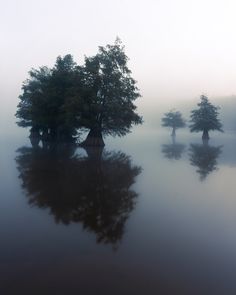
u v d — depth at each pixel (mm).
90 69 49062
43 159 26391
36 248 6633
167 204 11078
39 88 62062
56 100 53156
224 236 7625
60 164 22875
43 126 60812
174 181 16328
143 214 9680
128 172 19406
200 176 18219
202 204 11188
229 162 26391
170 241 7195
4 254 6289
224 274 5520
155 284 5117
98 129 50375
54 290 4895
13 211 9703
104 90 49875
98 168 21047
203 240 7320
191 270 5676
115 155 32250
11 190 13062
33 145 46844
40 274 5434
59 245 6824
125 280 5258
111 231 7879
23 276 5355
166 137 107938
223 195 12859
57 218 9000
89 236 7484
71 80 50719
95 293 4809
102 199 11695
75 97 46969
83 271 5566
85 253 6398
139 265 5848
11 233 7605
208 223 8750
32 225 8297
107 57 50906
